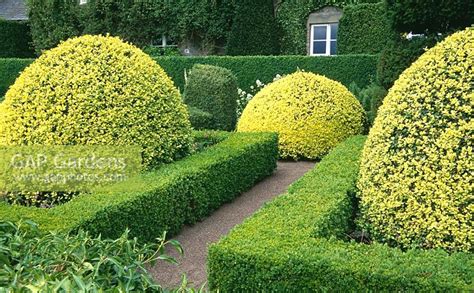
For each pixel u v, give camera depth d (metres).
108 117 5.14
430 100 3.58
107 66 5.35
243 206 6.15
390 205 3.61
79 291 2.01
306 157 8.48
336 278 2.84
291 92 8.55
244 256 3.04
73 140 5.03
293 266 2.93
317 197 4.13
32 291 2.03
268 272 2.99
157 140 5.51
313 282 2.89
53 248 2.60
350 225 4.18
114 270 2.50
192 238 5.11
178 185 5.08
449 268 2.82
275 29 16.81
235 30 16.62
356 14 15.07
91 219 3.86
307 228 3.47
